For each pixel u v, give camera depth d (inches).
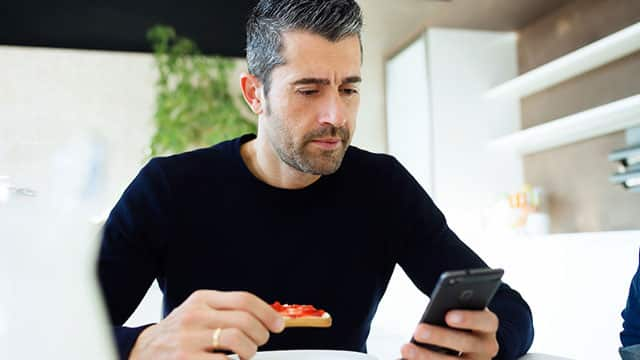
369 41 128.5
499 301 36.8
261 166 43.6
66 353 9.6
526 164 119.1
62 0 114.9
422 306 95.0
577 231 108.0
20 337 9.4
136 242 41.3
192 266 42.5
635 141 95.0
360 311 43.6
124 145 116.9
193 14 118.8
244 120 119.0
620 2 97.2
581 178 106.7
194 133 117.4
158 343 26.7
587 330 75.7
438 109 115.0
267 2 38.6
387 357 102.4
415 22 129.1
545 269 84.3
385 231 45.5
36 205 9.8
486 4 110.8
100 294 10.4
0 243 9.5
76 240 9.8
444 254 44.3
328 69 36.5
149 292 69.7
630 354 30.7
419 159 119.0
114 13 116.6
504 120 118.3
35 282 9.6
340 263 43.5
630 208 95.8
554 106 111.8
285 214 43.0
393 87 126.1
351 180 45.1
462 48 117.1
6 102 113.3
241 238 42.6
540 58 115.2
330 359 27.6
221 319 26.5
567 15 108.9
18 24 113.6
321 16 36.2
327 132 37.3
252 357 27.5
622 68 96.7
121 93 117.0
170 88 118.0
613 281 71.7
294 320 32.0
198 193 43.0
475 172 116.2
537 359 33.3
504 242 93.3
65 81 115.2
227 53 120.2
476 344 28.2
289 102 37.3
